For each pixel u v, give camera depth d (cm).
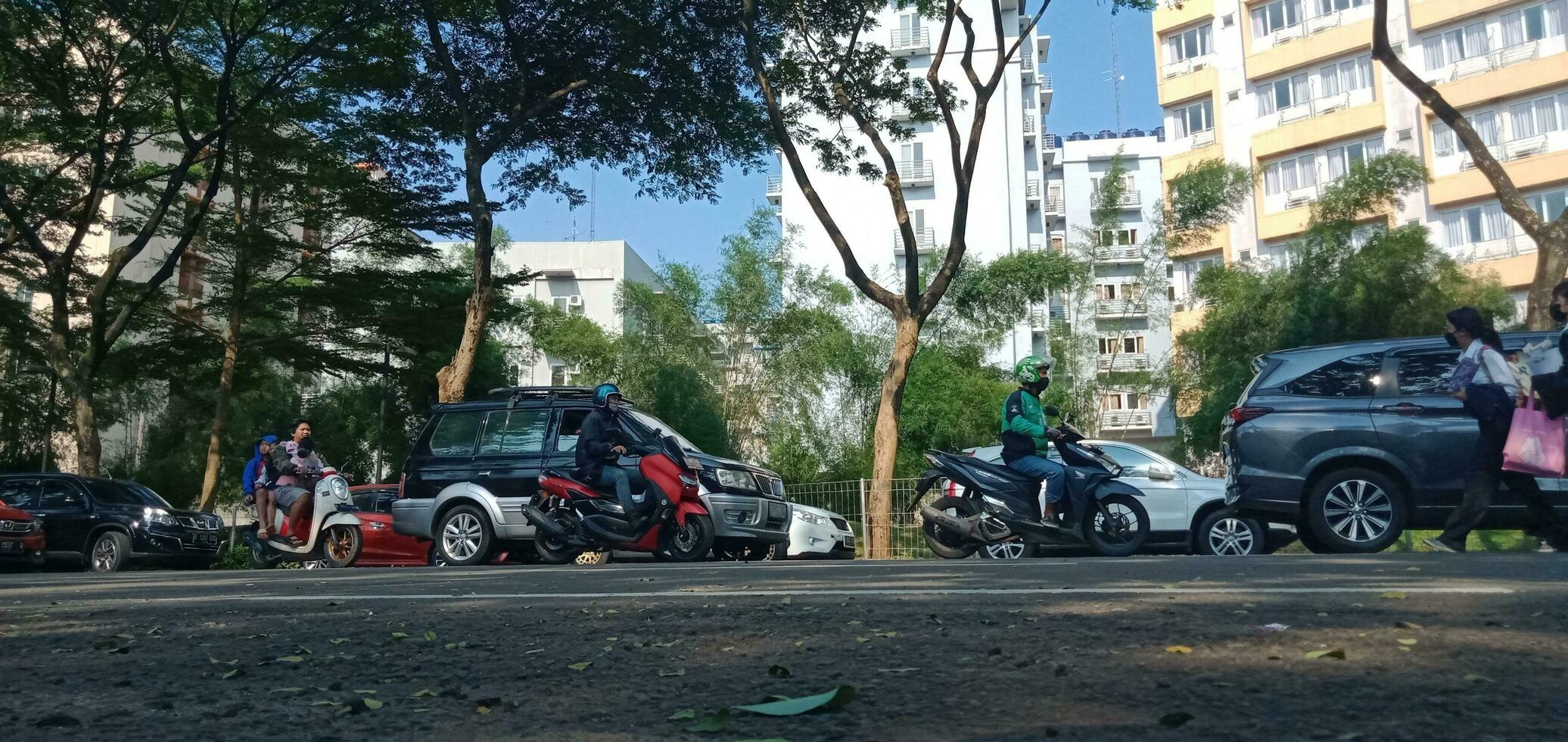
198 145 2094
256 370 2698
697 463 1241
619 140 2238
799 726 199
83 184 2252
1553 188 3550
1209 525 1361
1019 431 1028
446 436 1291
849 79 1945
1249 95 4300
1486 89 3669
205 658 327
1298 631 303
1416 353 905
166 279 2258
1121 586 480
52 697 262
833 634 338
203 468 3219
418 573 845
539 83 2139
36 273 2356
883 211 5328
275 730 216
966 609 399
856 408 3494
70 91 2034
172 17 1941
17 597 613
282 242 2461
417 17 1978
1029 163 5803
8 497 1870
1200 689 223
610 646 327
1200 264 4356
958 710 210
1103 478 1002
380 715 229
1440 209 3762
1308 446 899
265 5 1961
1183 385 3209
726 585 575
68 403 2783
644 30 1997
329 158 2291
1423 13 3819
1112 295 4212
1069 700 216
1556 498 825
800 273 3522
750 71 2125
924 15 1911
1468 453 863
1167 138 4575
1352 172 2838
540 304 3991
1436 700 206
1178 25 4534
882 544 1642
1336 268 2688
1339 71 4069
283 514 1447
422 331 2631
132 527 1850
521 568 902
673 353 3366
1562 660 249
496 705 236
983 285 3472
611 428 1125
